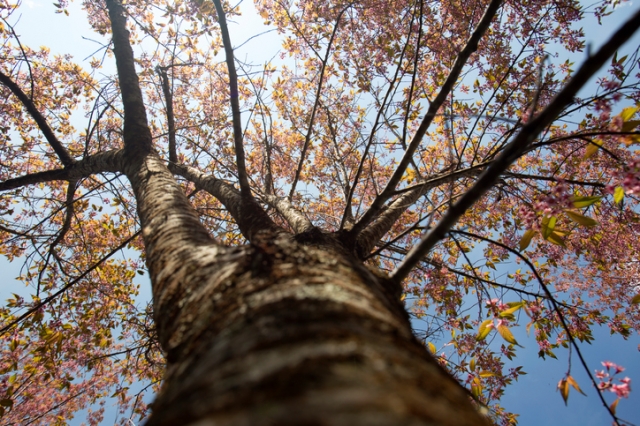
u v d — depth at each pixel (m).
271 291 0.99
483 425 0.69
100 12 5.55
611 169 4.18
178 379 0.85
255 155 6.38
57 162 6.22
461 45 4.29
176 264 1.45
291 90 5.97
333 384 0.59
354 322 0.84
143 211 2.22
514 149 1.23
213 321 1.00
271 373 0.64
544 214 1.89
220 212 6.05
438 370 0.85
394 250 3.50
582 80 1.09
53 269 5.33
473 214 5.34
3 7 4.74
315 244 1.83
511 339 2.14
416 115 4.72
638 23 0.96
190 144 6.02
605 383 1.71
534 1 4.04
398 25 4.57
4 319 4.55
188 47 4.99
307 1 4.98
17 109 6.04
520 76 4.22
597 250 5.23
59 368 5.48
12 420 6.45
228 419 0.55
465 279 5.15
